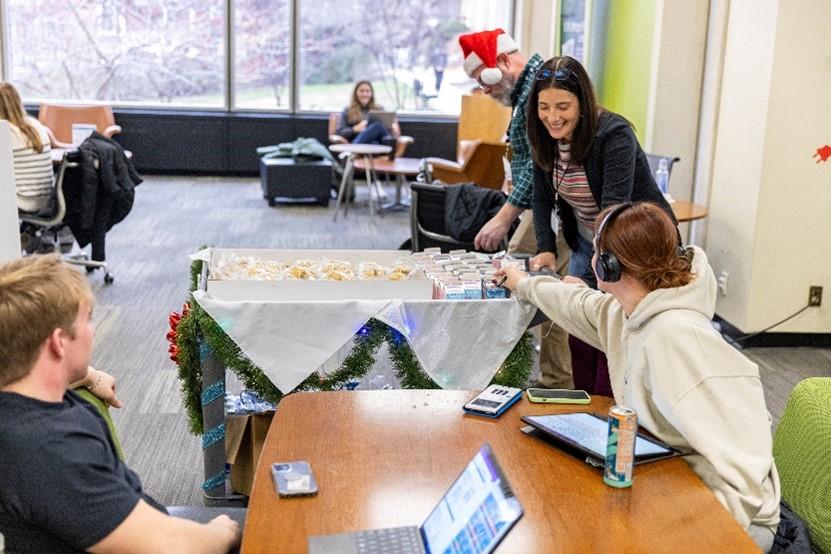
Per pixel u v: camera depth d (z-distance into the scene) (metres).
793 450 2.36
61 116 10.29
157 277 6.50
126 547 1.57
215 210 9.22
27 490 1.53
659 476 1.89
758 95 5.10
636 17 6.39
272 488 1.80
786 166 5.05
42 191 6.05
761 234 5.12
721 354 1.96
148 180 10.89
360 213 9.38
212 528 1.75
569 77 2.98
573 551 1.59
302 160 9.53
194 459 3.64
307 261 3.31
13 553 1.58
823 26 4.91
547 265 3.29
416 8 11.45
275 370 2.78
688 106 5.92
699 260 2.09
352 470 1.89
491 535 1.49
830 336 5.26
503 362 2.91
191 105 11.58
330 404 2.23
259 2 11.31
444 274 3.12
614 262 2.04
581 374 3.40
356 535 1.63
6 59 11.26
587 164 3.10
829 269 5.17
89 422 1.64
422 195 4.97
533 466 1.92
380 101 11.73
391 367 3.34
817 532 2.23
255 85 11.55
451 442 2.03
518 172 3.76
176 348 3.05
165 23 11.33
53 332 1.59
